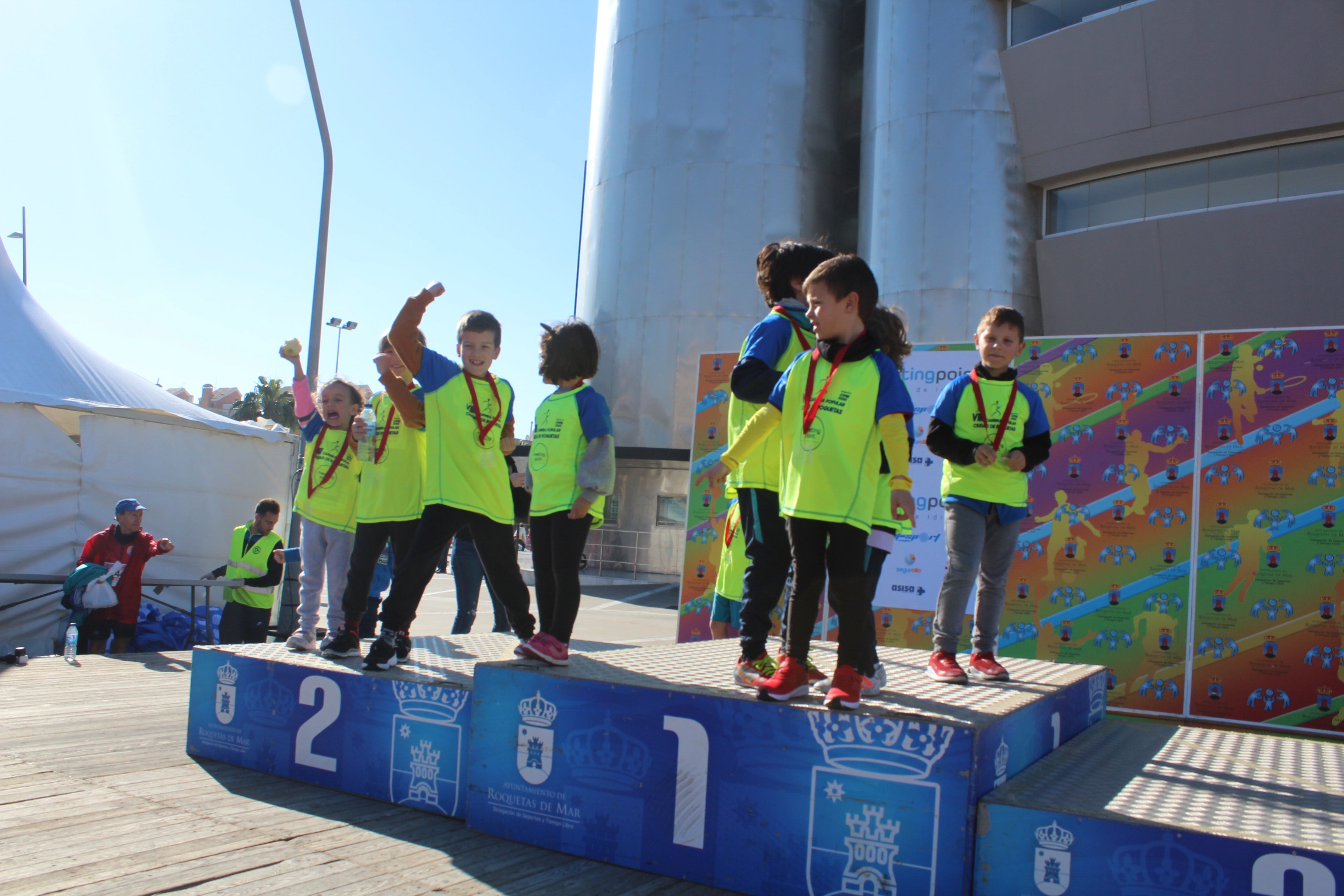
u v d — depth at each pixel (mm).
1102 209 16516
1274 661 6398
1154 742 3686
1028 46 16375
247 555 8312
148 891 2475
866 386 2779
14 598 8055
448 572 24594
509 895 2574
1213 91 14758
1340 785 2883
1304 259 14273
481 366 3795
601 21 22984
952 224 16797
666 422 20078
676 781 2834
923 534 7605
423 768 3430
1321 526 6359
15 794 3344
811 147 20172
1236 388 6699
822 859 2592
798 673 2771
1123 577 6879
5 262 9758
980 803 2473
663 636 12000
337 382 4789
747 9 20281
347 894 2523
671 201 20250
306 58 10555
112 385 9383
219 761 4008
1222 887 2195
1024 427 3807
